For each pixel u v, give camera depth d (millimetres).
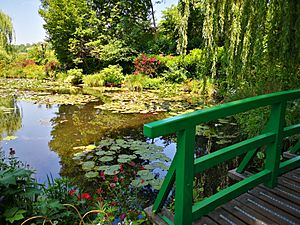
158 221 1355
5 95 8273
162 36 11852
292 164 1835
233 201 1521
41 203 1814
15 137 4156
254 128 3465
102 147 3670
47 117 5555
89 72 12445
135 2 12695
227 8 2893
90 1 12930
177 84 9328
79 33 11906
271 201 1526
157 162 3127
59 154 3410
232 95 4309
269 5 2613
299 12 2473
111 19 12305
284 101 1592
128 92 8906
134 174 2807
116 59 11578
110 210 1994
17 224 1732
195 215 1259
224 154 1313
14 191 1818
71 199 2088
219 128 4539
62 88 10016
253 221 1342
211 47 3111
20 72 14414
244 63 2900
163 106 6453
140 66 10406
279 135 1624
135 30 11828
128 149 3572
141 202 2277
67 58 13062
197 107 6270
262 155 2818
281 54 2635
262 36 2688
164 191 1313
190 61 9000
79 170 2914
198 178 2674
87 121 5180
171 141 4047
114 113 5801
